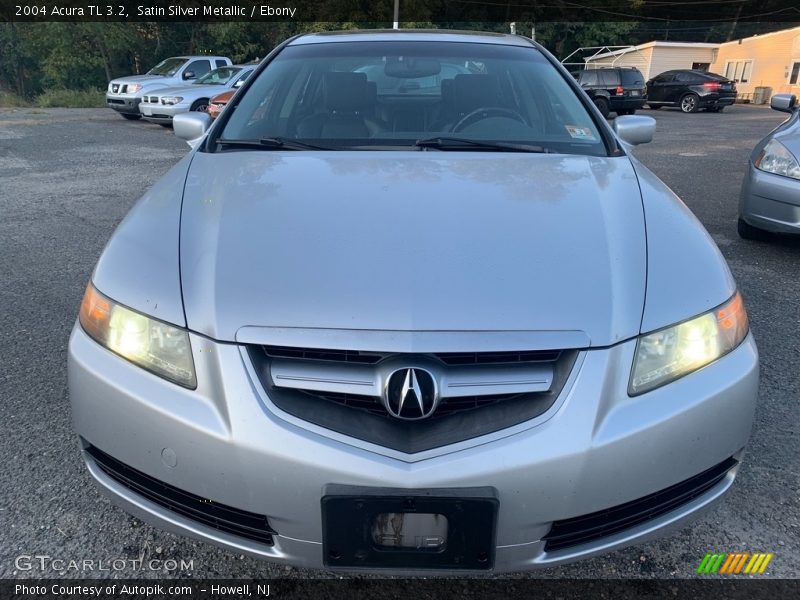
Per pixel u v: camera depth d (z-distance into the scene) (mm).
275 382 1524
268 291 1603
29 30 27656
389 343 1497
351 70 2875
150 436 1588
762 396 2846
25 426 2570
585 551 1591
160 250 1796
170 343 1604
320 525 1508
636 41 44844
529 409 1516
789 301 3924
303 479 1479
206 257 1723
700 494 1723
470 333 1517
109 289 1741
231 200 1973
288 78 2875
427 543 1497
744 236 5141
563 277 1647
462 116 2684
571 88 2867
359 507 1460
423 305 1555
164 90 12953
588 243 1766
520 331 1529
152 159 9094
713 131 14609
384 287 1593
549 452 1479
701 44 34219
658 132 14227
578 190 2049
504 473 1464
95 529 2061
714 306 1716
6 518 2090
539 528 1524
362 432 1494
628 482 1550
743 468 2377
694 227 1975
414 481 1449
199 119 3000
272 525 1548
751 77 32406
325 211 1877
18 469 2314
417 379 1480
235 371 1531
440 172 2152
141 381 1614
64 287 4047
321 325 1532
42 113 17344
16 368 3029
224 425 1517
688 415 1592
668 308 1648
